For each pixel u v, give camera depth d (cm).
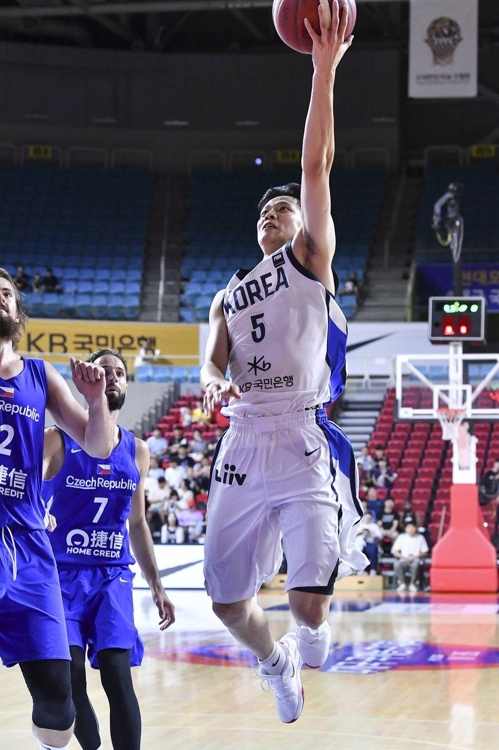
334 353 353
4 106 2250
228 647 805
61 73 2273
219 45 2411
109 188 2245
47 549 314
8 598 299
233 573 354
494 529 1409
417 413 1256
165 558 1309
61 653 303
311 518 336
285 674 377
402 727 488
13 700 575
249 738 462
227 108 2298
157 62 2297
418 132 2392
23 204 2198
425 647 794
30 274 2069
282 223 363
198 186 2273
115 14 2258
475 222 2136
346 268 2078
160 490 1417
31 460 310
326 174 338
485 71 2322
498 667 695
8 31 2306
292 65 2292
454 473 1305
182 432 1623
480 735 468
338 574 358
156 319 2005
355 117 2273
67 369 1867
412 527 1337
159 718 513
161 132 2305
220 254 2145
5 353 312
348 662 719
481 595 1266
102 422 304
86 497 386
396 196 2236
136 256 2122
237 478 348
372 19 2295
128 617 377
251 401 347
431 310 1188
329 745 446
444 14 1684
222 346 354
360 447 1672
